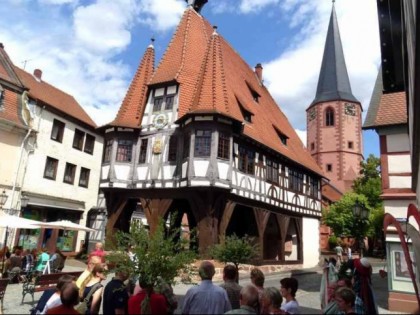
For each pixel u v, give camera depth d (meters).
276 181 21.61
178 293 11.08
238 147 18.23
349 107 55.44
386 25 8.23
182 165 17.22
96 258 6.14
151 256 5.95
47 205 22.91
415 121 5.89
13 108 21.44
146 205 18.16
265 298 4.48
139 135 19.42
